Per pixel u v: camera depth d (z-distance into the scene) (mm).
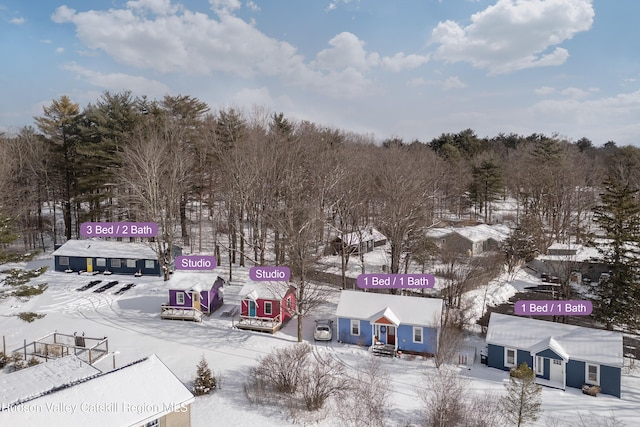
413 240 48312
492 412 24094
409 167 50438
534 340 30812
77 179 55562
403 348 34000
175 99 58906
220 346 33375
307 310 35531
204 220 69438
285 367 27359
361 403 24812
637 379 30688
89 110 56375
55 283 47281
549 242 65500
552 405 26406
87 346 32219
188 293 39531
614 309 35688
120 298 43500
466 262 54312
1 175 51719
